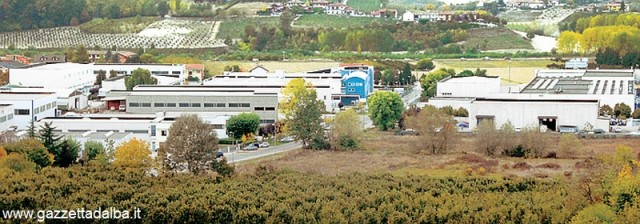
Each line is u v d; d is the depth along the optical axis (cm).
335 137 13250
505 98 15675
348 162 12031
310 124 13412
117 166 10644
